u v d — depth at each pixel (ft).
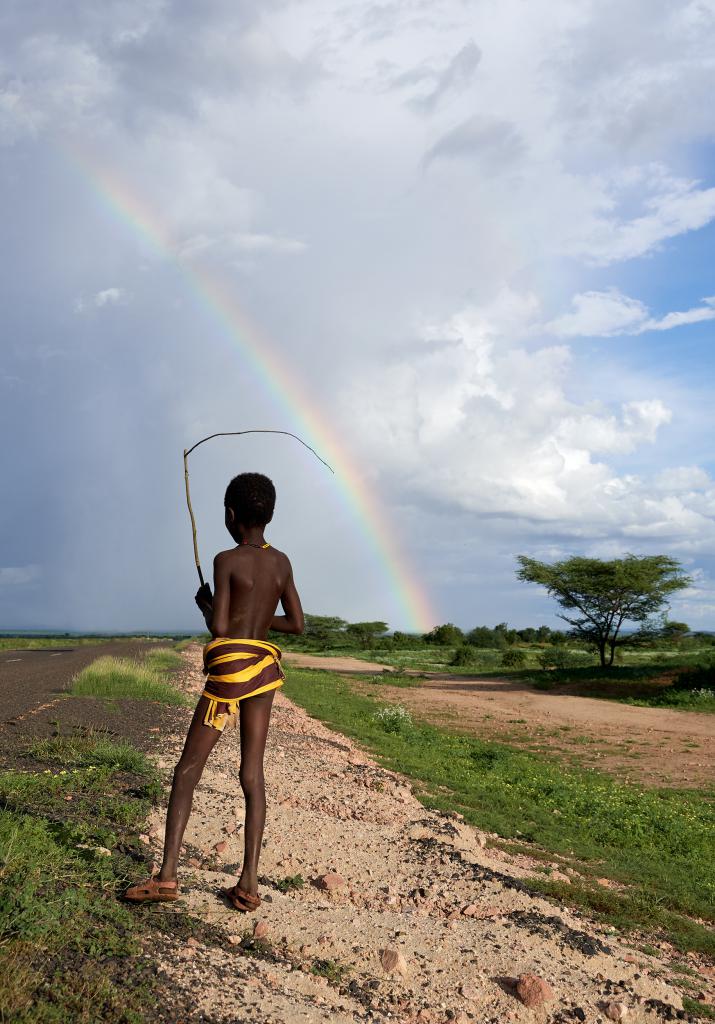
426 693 99.30
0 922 10.53
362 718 61.05
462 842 23.21
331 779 29.81
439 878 18.44
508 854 24.89
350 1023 10.52
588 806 35.35
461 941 14.46
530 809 33.91
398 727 57.00
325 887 16.53
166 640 232.12
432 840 21.70
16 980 9.33
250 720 13.16
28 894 11.30
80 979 9.80
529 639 330.75
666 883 24.39
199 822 19.02
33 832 14.57
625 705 91.50
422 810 27.50
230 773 26.13
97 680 51.39
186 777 12.85
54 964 10.07
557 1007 12.54
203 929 12.32
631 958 16.10
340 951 13.03
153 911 12.35
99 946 10.69
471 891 17.85
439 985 12.61
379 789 30.12
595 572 138.10
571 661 160.56
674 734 66.44
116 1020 9.14
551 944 15.20
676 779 47.42
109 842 15.52
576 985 13.43
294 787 26.20
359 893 16.69
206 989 10.32
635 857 27.96
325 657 189.47
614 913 19.97
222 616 12.88
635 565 136.77
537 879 21.09
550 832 29.91
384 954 12.95
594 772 48.70
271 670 13.19
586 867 25.30
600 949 15.61
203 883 14.43
